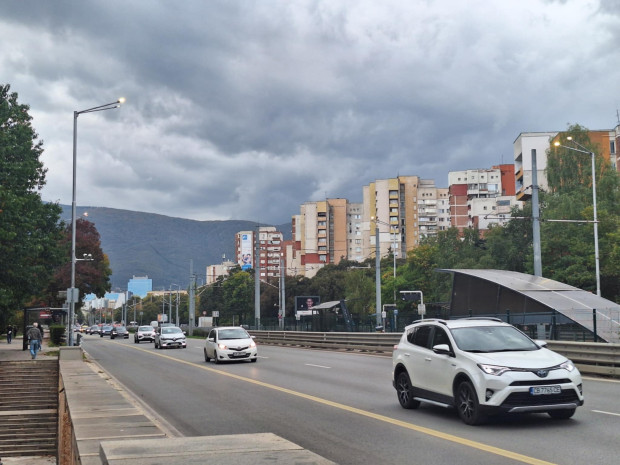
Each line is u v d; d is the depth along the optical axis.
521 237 67.56
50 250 47.09
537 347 12.08
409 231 165.50
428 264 87.56
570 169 68.06
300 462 5.07
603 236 55.62
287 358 32.44
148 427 9.87
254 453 5.44
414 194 166.62
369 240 167.38
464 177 150.88
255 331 58.31
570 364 11.27
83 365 29.14
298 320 62.12
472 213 134.00
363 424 11.92
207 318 109.62
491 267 67.12
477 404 11.06
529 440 9.94
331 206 183.50
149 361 34.12
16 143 41.59
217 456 5.32
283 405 14.92
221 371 25.70
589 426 11.09
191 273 93.12
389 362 28.25
